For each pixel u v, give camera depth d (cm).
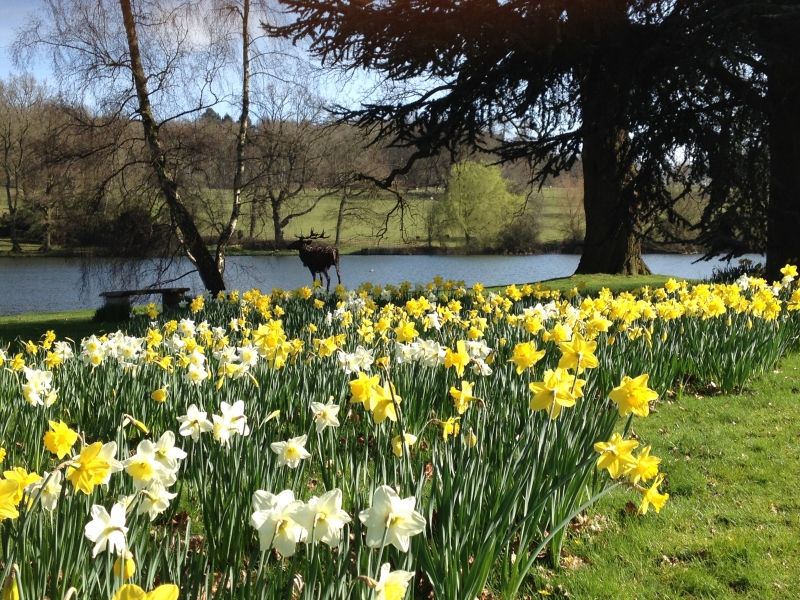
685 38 1212
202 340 687
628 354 624
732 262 3200
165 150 1697
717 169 1311
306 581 211
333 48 1582
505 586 305
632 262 2092
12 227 3747
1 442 431
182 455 238
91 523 198
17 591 169
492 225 4097
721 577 334
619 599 315
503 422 420
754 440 523
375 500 190
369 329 586
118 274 1739
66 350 619
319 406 317
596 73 1448
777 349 743
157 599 119
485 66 1481
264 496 192
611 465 259
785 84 1298
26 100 3288
